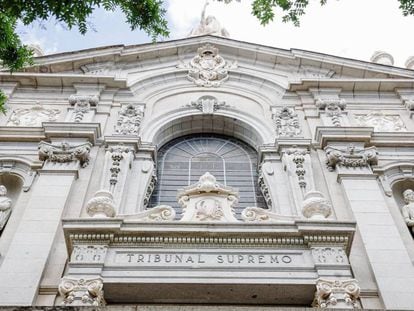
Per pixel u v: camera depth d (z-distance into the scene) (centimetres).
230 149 1523
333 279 850
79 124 1355
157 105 1589
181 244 905
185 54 1848
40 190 1143
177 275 861
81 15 847
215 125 1563
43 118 1500
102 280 847
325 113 1519
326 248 899
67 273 888
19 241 998
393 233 1056
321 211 966
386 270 966
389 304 894
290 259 893
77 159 1259
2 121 1469
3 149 1328
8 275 923
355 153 1306
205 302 894
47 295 908
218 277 860
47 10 834
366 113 1573
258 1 923
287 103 1600
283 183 1277
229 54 1850
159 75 1708
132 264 873
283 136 1408
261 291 873
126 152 1323
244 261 887
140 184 1260
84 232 895
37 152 1323
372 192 1182
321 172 1291
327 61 1766
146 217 993
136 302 891
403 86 1658
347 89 1652
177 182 1384
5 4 830
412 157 1359
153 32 937
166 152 1494
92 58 1756
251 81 1712
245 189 1364
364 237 1045
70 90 1614
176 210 1274
